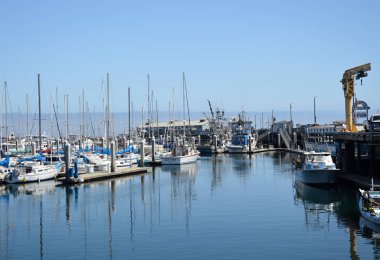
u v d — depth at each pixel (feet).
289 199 188.55
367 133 193.47
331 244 120.98
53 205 182.39
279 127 568.82
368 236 128.06
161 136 510.99
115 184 241.55
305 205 174.19
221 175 282.15
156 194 207.82
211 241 126.00
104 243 127.03
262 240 125.90
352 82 245.86
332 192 201.36
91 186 233.76
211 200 189.88
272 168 321.11
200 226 143.33
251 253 114.73
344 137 228.02
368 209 140.77
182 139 435.94
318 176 211.00
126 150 353.10
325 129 484.74
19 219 158.40
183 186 233.96
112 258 113.91
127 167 315.17
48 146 374.22
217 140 524.11
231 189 221.25
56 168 254.06
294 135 516.73
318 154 222.28
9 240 132.05
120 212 167.84
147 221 152.05
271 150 512.63
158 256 114.42
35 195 205.77
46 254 118.73
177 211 167.53
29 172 240.94
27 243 128.77
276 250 116.67
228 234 132.87
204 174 288.92
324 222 145.28
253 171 303.07
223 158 422.82
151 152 373.20
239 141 507.71
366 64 231.71
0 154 300.81
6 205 183.11
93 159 296.92
